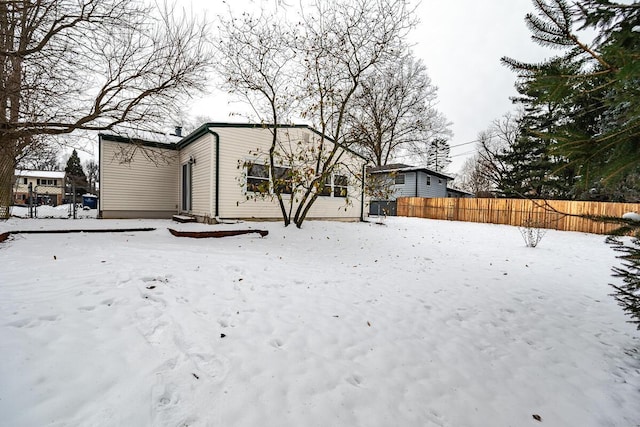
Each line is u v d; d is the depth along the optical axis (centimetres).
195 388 192
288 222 938
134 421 162
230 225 851
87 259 436
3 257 429
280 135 1066
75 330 235
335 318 318
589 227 1196
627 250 235
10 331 222
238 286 376
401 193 2333
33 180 3644
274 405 187
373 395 209
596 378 253
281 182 923
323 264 548
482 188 3033
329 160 927
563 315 383
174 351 227
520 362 271
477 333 320
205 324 271
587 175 184
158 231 786
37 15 538
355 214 1364
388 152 2297
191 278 384
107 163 1101
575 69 175
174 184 1255
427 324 329
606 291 478
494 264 641
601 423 203
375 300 382
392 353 264
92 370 194
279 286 396
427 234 1081
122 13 619
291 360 235
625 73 147
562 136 178
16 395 166
